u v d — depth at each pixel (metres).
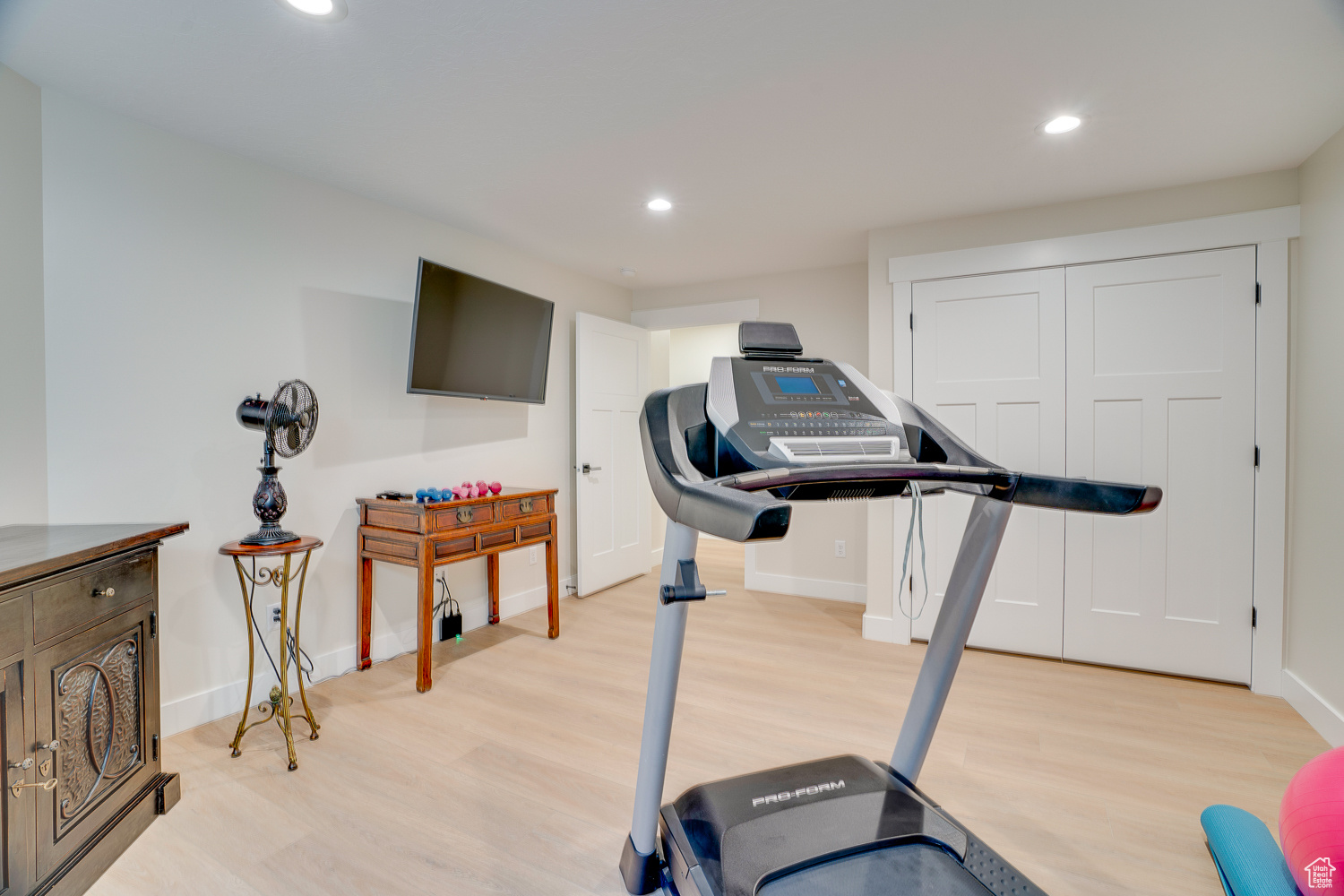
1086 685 2.58
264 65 1.71
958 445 1.43
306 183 2.51
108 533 1.64
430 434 3.05
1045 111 1.98
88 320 1.91
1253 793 1.81
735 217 2.97
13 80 1.73
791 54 1.67
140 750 1.63
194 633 2.17
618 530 4.22
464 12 1.48
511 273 3.49
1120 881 1.46
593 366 3.95
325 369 2.59
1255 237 2.47
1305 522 2.35
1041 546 2.90
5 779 1.21
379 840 1.59
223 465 2.25
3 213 1.71
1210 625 2.61
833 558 3.94
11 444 1.74
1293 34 1.57
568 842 1.59
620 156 2.30
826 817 1.40
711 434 1.38
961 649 1.55
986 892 1.18
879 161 2.35
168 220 2.10
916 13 1.50
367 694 2.47
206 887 1.42
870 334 3.16
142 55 1.66
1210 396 2.58
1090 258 2.73
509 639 3.14
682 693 2.49
